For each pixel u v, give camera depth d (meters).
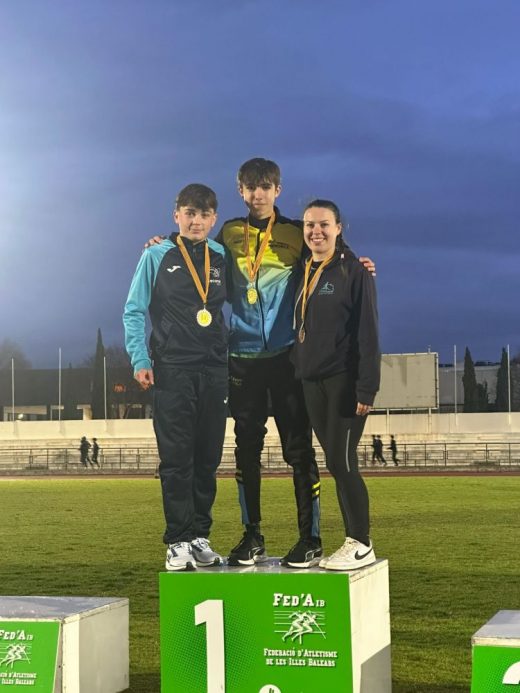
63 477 40.91
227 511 21.81
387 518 20.02
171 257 6.47
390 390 50.28
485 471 40.12
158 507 23.81
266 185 6.39
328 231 6.04
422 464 44.09
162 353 6.49
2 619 5.62
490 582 11.58
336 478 6.04
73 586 11.56
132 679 6.93
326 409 6.08
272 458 43.22
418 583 11.51
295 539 15.93
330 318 6.01
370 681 5.73
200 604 5.61
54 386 74.44
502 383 67.31
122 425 51.12
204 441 6.57
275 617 5.50
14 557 14.43
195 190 6.45
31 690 5.54
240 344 6.48
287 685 5.47
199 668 5.60
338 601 5.41
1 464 47.59
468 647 8.05
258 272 6.42
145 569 12.96
